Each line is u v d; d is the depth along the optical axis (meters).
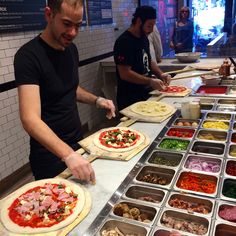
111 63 4.48
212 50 4.07
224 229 0.94
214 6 4.78
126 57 2.58
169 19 5.66
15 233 0.95
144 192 1.17
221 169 1.27
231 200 1.06
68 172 1.32
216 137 1.64
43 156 1.60
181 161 1.36
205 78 2.67
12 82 2.90
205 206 1.07
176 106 2.13
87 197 1.11
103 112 4.82
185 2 5.46
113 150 1.48
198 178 1.25
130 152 1.45
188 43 4.68
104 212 1.03
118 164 1.37
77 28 1.38
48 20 1.42
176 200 1.10
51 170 1.62
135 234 0.97
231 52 4.00
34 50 1.46
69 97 1.68
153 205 1.06
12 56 2.88
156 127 1.79
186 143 1.56
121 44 2.58
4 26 2.73
